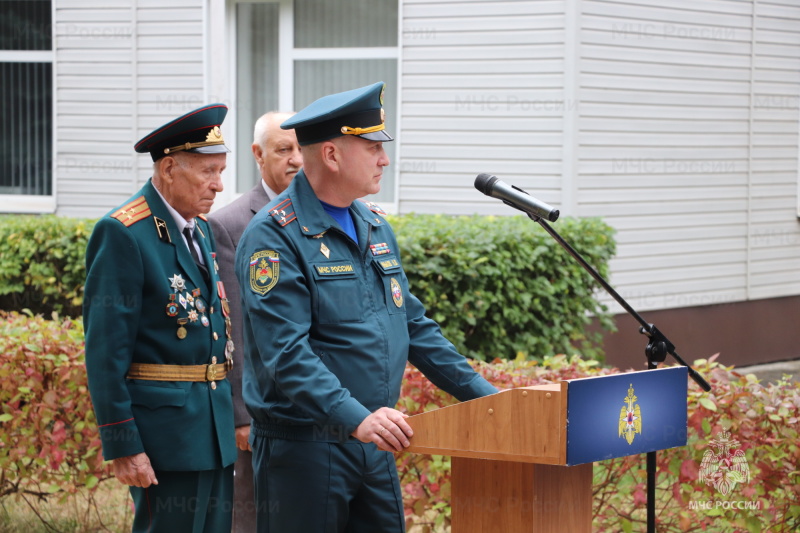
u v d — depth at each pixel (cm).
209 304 455
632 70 1070
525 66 1030
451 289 842
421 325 425
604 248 916
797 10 1241
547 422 310
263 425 395
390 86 1098
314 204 394
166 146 442
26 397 603
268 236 383
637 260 1102
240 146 1153
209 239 480
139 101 1151
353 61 1112
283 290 373
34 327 634
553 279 887
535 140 1033
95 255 429
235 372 498
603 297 1077
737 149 1194
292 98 1134
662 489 540
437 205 1062
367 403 385
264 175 527
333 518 387
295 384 357
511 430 317
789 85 1245
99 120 1167
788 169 1259
